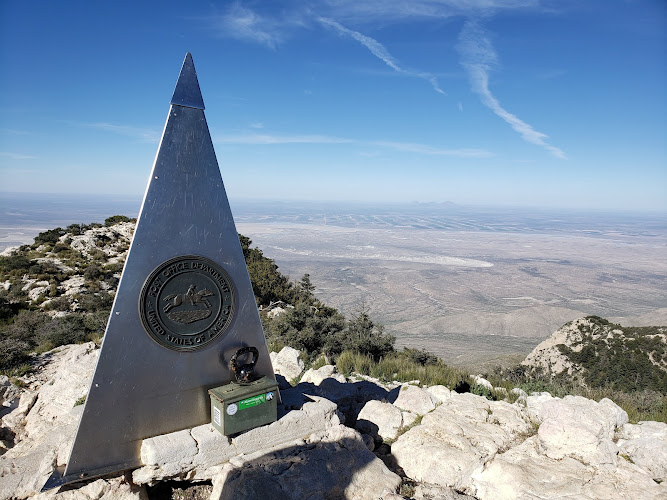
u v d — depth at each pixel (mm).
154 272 2189
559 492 2051
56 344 6051
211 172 2352
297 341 5734
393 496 2062
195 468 2168
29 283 9703
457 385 3785
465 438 2506
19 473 2193
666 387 12555
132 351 2148
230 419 2223
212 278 2354
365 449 2381
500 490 2156
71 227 15070
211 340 2350
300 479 2076
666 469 2211
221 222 2379
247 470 2094
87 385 3510
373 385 3494
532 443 2459
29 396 3588
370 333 6176
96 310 8547
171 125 2252
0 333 6004
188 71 2303
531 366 16016
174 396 2260
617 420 2625
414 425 2869
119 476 2139
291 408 2555
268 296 12500
